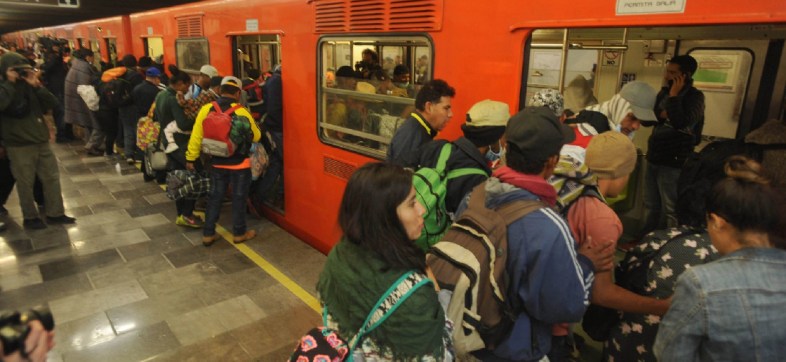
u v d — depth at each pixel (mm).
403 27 3115
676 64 3322
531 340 1619
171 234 4797
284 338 3117
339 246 1395
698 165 1761
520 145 1551
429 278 1365
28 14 10102
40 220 4891
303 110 4293
